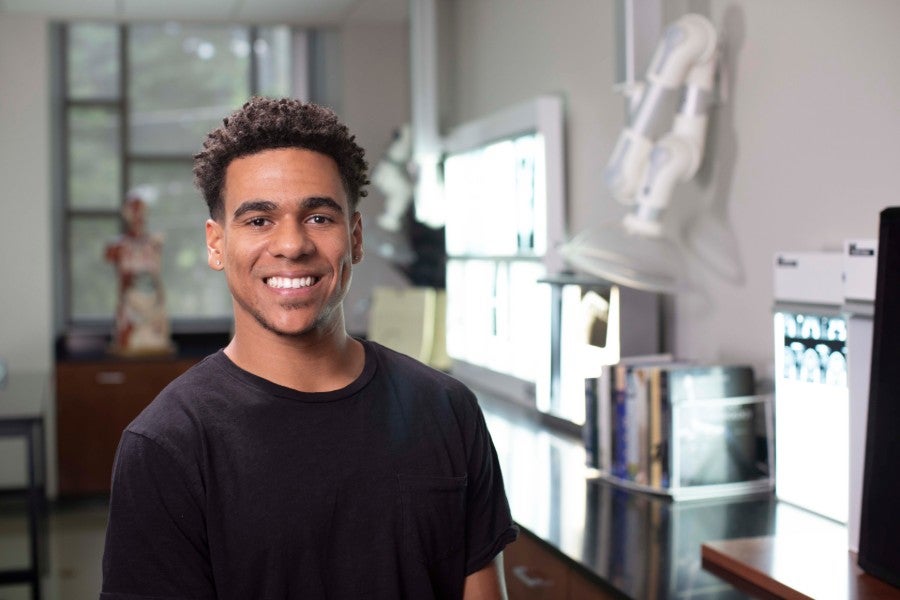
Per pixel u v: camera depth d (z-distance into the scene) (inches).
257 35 241.0
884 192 80.4
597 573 70.7
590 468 102.7
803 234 90.2
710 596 65.6
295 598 42.8
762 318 96.6
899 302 62.8
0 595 163.3
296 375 44.5
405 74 228.2
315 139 43.8
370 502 44.1
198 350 229.6
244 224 43.4
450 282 180.9
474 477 48.4
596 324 114.3
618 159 96.0
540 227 141.1
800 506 85.5
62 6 203.8
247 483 42.6
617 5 101.1
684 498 90.7
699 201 106.3
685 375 91.1
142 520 41.6
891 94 79.4
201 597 42.1
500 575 49.6
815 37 87.5
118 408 215.0
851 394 70.5
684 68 94.7
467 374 174.4
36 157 214.2
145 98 238.8
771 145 94.0
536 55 151.4
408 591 44.7
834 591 62.9
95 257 238.7
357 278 226.2
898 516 62.6
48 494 216.4
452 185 177.6
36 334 215.8
